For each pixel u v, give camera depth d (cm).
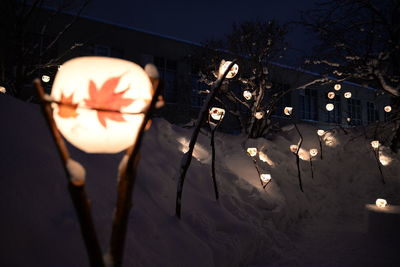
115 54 1731
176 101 1895
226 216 400
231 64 322
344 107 2600
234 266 338
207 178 488
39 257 177
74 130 122
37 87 118
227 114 1691
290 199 685
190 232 313
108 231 223
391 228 510
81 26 1549
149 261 228
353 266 397
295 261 411
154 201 330
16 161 236
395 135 953
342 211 766
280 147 977
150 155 437
